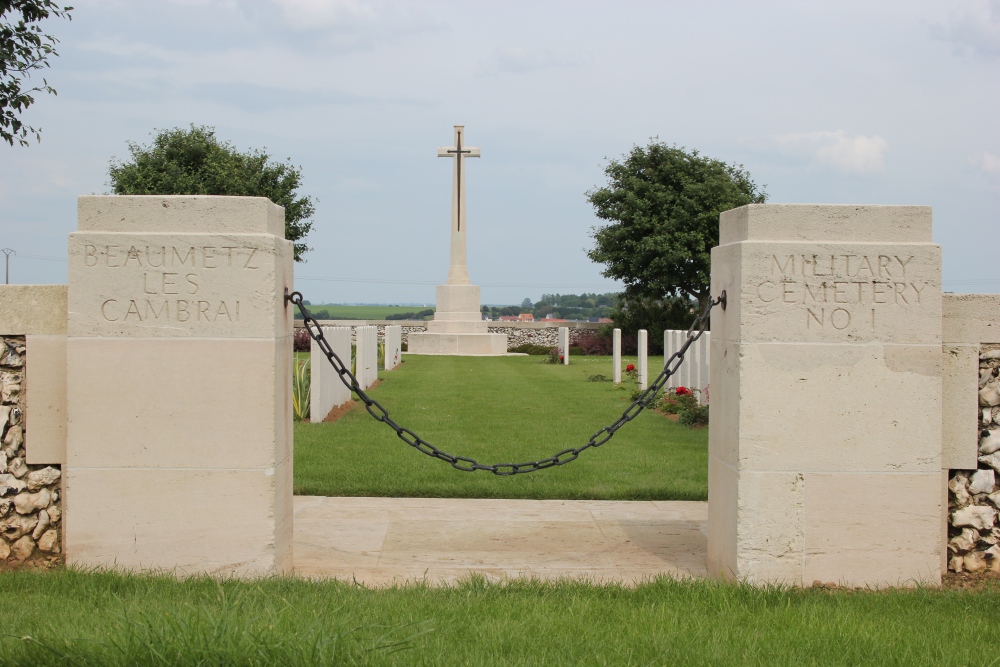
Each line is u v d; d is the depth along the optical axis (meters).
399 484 8.39
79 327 5.31
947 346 5.67
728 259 5.61
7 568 5.52
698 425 12.61
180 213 5.34
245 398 5.33
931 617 4.62
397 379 20.91
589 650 3.88
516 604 4.67
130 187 31.39
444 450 10.29
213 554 5.33
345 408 14.56
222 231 5.34
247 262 5.31
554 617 4.40
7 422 5.60
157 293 5.31
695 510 7.70
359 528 6.94
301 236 34.66
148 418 5.34
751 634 4.19
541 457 9.91
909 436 5.34
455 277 33.72
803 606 4.73
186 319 5.31
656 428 12.42
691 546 6.55
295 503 7.83
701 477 8.84
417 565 5.95
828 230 5.36
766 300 5.30
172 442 5.33
